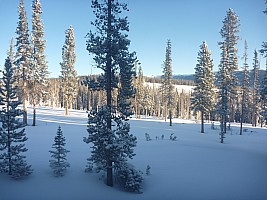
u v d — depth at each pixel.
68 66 55.12
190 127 52.88
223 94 39.97
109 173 15.14
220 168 19.59
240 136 42.47
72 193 13.67
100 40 14.71
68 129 36.16
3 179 14.65
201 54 47.88
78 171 16.80
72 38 54.66
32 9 38.97
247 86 48.34
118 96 15.48
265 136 43.56
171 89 56.88
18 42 37.41
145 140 30.36
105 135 14.42
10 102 15.34
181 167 19.45
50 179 15.20
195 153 24.25
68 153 21.25
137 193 14.53
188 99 126.44
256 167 20.16
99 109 14.82
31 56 38.09
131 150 14.89
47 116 52.44
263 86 21.41
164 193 14.59
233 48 39.81
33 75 37.62
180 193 14.62
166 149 25.30
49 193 13.45
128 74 15.25
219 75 40.56
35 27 38.66
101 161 14.94
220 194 14.45
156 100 106.38
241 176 17.72
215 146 29.56
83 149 23.00
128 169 15.13
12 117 15.95
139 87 69.56
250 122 82.00
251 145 33.12
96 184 15.08
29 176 15.42
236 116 88.94
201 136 39.16
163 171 18.33
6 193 13.03
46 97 40.75
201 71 47.50
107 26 14.79
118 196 13.84
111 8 14.77
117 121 15.14
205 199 13.74
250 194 14.41
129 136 14.93
